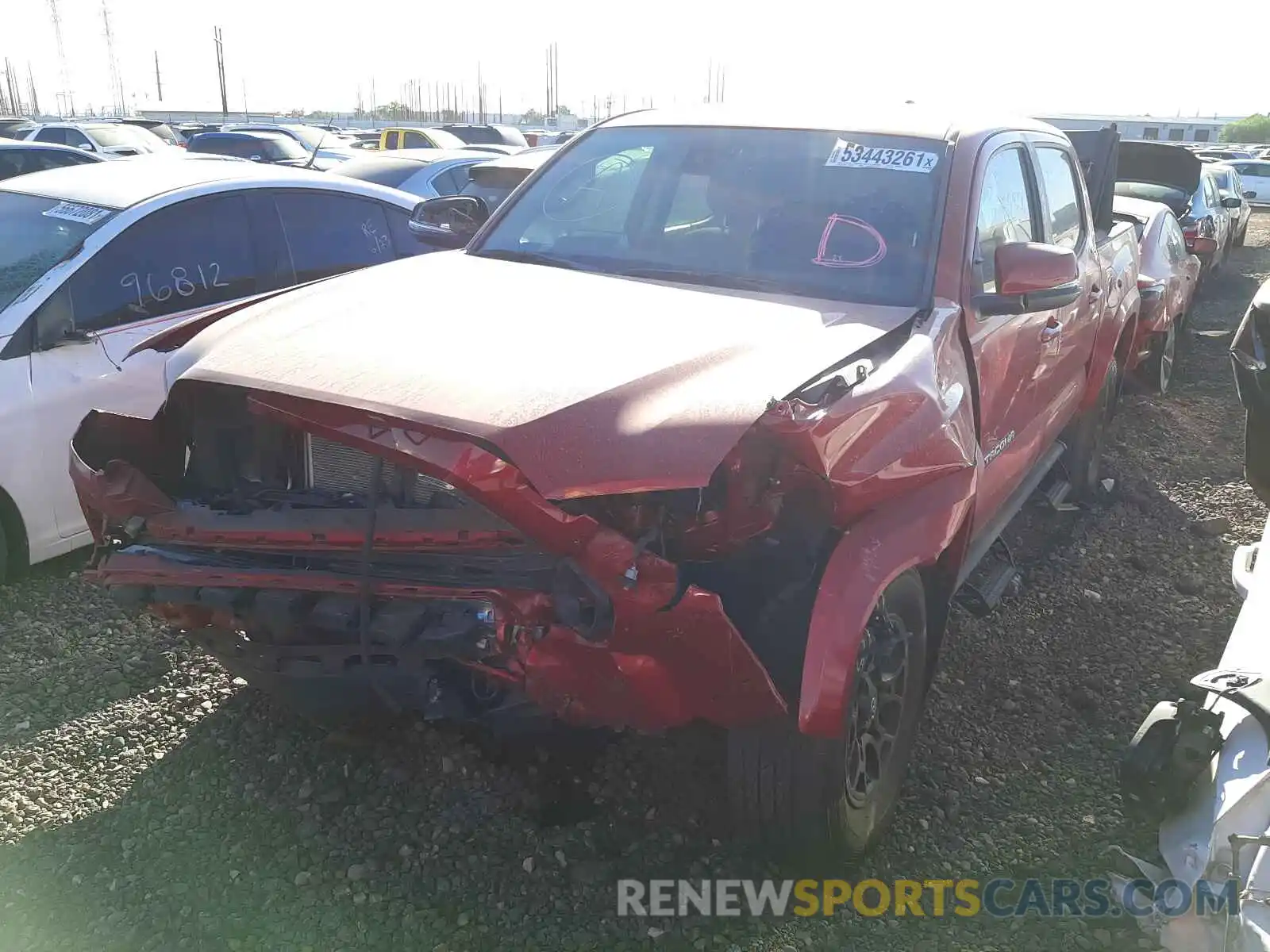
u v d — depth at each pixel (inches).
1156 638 176.2
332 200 230.8
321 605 98.2
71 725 137.5
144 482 110.9
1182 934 90.5
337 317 116.7
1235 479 264.8
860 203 140.4
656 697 95.2
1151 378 341.4
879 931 108.3
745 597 104.0
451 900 109.0
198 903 107.3
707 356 105.0
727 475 96.0
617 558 89.7
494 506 90.2
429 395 95.7
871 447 102.2
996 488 153.6
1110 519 231.8
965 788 132.4
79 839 116.3
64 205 198.7
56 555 180.5
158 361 190.7
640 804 125.0
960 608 181.3
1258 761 92.7
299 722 138.6
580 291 128.3
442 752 132.9
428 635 95.3
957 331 128.6
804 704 96.7
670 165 152.9
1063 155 195.2
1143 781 98.7
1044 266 125.9
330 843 116.7
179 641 159.5
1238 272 696.4
